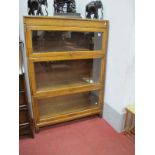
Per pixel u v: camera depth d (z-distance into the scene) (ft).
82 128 6.61
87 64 6.89
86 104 7.36
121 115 6.17
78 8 6.56
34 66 5.53
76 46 6.05
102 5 6.07
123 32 5.44
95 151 5.47
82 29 5.52
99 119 7.25
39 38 5.36
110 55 6.25
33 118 6.07
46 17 4.90
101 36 6.09
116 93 6.22
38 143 5.77
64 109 6.93
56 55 5.44
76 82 6.75
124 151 5.49
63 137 6.08
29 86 5.81
